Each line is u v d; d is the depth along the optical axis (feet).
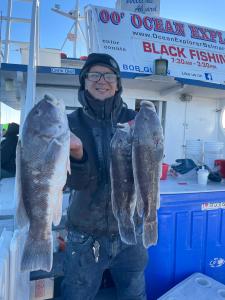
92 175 6.22
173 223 8.84
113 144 4.94
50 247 4.26
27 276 7.33
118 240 6.48
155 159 4.74
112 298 8.47
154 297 8.81
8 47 14.74
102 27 13.29
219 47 15.33
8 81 12.22
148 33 13.89
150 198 4.76
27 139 4.14
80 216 6.40
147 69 13.55
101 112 6.55
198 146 12.16
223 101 15.25
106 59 6.54
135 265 6.67
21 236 6.50
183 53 14.39
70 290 6.48
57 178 4.21
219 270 9.43
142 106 4.85
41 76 11.25
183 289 8.22
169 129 14.65
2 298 5.06
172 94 14.49
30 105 8.58
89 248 6.42
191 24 14.87
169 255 8.85
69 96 13.01
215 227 9.27
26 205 4.21
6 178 12.17
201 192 9.03
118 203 4.96
